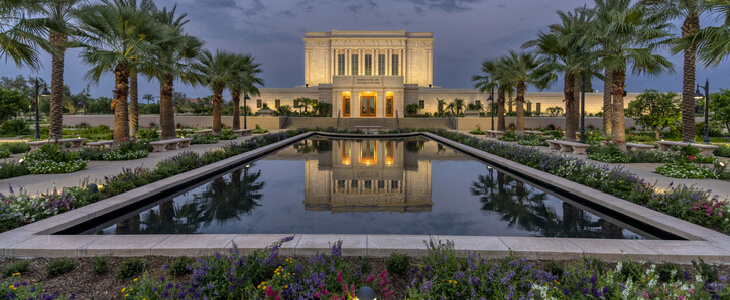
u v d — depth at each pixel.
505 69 25.55
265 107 50.06
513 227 6.10
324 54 61.34
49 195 6.52
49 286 3.73
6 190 7.79
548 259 4.45
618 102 15.05
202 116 39.81
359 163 13.91
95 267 4.02
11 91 30.33
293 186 9.52
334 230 5.89
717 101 27.28
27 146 16.19
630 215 6.26
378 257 4.55
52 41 15.84
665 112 28.08
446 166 13.08
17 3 10.15
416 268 3.79
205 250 4.52
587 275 3.26
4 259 4.48
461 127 40.06
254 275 3.54
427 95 49.84
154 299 2.93
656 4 14.95
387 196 8.41
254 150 16.22
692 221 5.68
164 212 7.01
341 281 3.05
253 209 7.23
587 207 7.40
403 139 27.03
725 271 4.09
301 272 3.56
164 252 4.52
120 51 14.95
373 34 60.31
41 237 4.95
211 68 24.58
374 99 44.91
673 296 2.78
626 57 14.46
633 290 2.88
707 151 14.41
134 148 14.19
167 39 15.52
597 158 13.42
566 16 18.27
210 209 7.23
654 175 10.09
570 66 16.61
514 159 12.84
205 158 11.91
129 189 7.79
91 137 23.73
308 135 29.81
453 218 6.61
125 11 14.02
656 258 4.37
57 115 16.95
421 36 61.50
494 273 3.37
